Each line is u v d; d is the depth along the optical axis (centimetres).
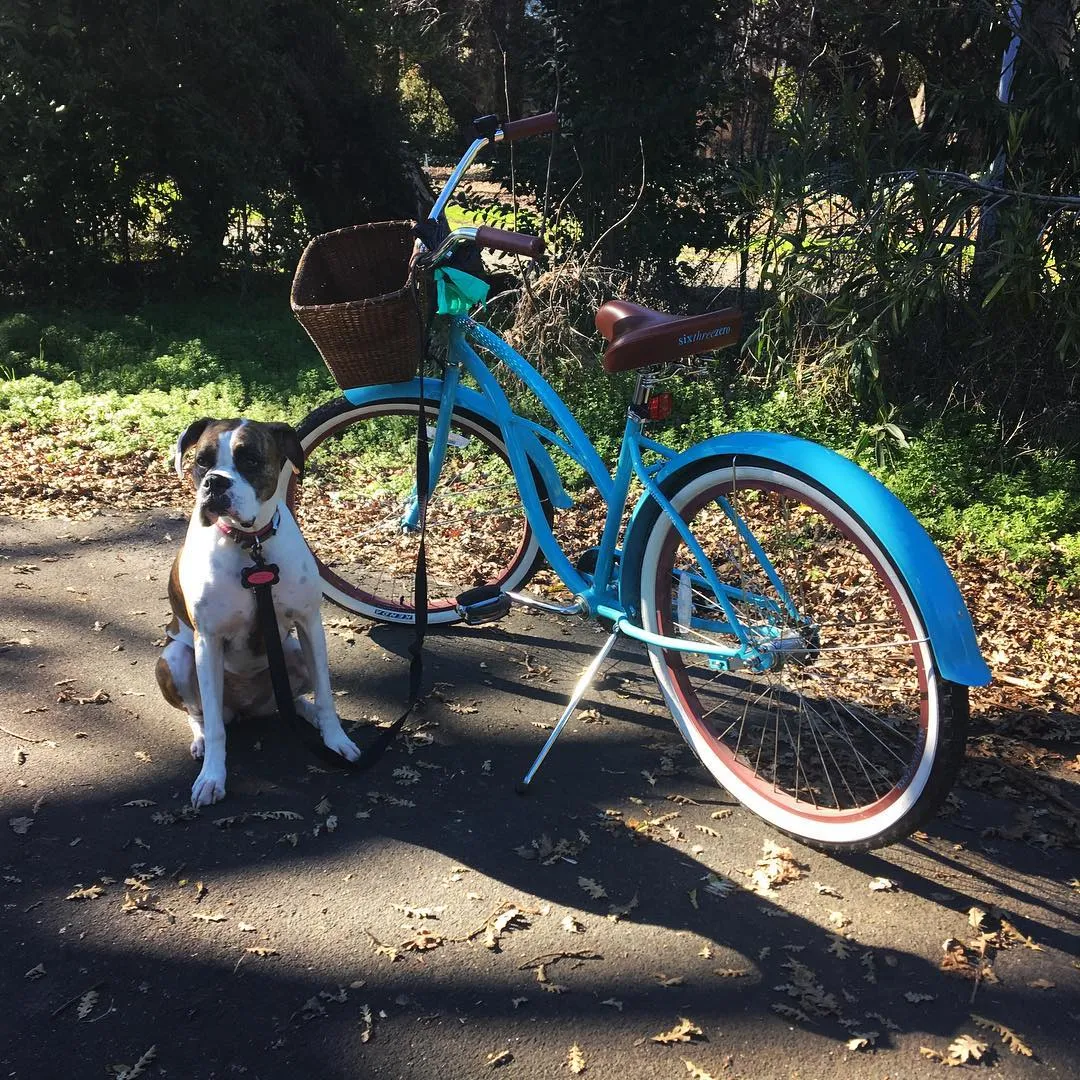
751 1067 200
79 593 420
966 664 229
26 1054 199
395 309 320
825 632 376
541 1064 200
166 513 520
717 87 800
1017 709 341
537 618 411
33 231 976
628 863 261
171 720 324
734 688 350
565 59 799
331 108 1158
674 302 809
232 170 999
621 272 741
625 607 309
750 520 445
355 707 337
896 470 538
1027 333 569
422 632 322
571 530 495
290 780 294
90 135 951
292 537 286
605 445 587
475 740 318
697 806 288
